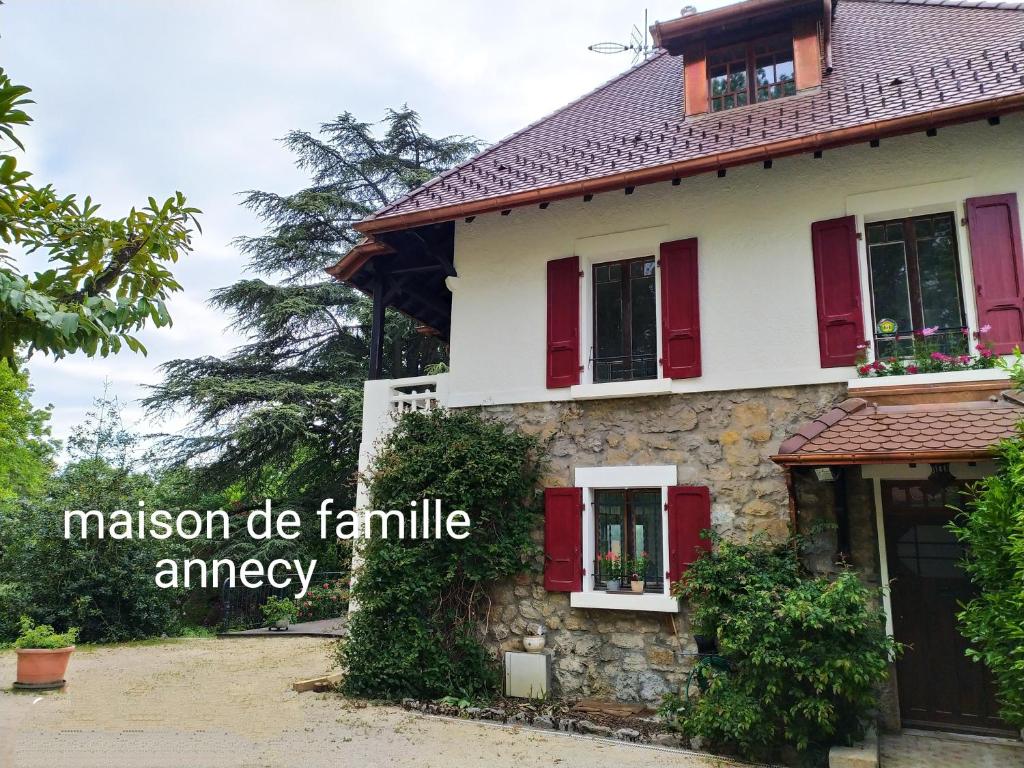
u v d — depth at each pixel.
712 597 6.67
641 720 6.82
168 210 3.42
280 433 17.77
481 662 7.85
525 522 8.13
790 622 5.70
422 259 10.53
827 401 7.19
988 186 7.01
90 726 6.88
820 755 5.71
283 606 15.14
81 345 2.83
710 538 7.21
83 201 3.24
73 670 10.17
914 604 6.66
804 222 7.66
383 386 9.62
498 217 9.35
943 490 6.68
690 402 7.79
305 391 18.58
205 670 10.15
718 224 8.05
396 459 8.44
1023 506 4.61
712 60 9.80
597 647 7.67
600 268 8.89
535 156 9.83
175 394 18.30
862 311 7.19
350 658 8.19
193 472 18.72
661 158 8.05
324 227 21.16
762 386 7.46
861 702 5.64
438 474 8.13
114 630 13.34
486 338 9.07
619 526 8.07
